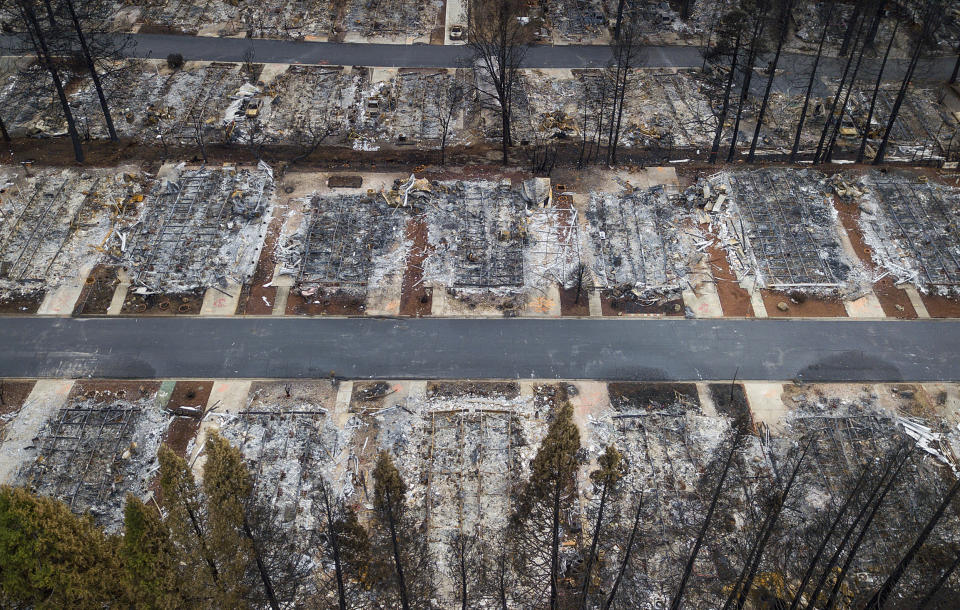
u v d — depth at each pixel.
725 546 43.22
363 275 56.44
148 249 57.28
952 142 69.50
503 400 49.59
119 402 48.44
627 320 54.47
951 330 54.19
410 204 61.66
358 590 40.34
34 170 63.09
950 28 82.31
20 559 33.19
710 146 68.88
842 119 70.62
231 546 35.47
